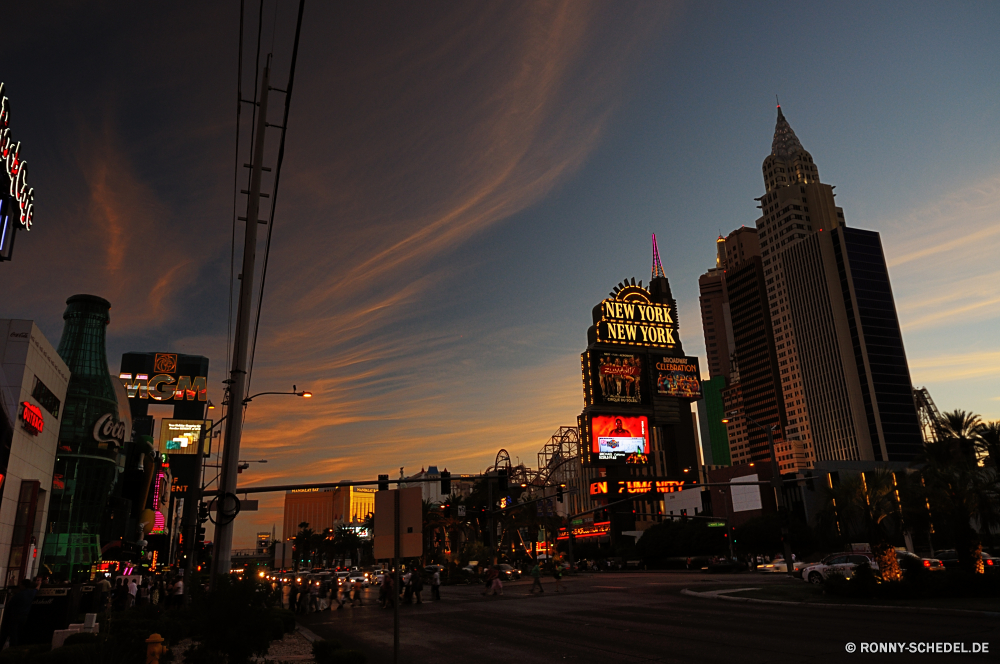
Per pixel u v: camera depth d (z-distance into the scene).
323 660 13.45
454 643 18.23
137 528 84.62
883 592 24.28
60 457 60.06
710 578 50.25
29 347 41.31
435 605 34.00
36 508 40.56
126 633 14.05
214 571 13.77
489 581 41.84
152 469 88.25
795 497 98.06
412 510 10.95
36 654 12.39
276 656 15.52
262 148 15.66
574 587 45.16
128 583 27.95
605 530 150.50
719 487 112.25
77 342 65.25
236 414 14.75
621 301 169.88
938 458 30.97
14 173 36.19
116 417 65.25
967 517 27.14
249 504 20.88
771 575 51.03
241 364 15.01
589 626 20.64
